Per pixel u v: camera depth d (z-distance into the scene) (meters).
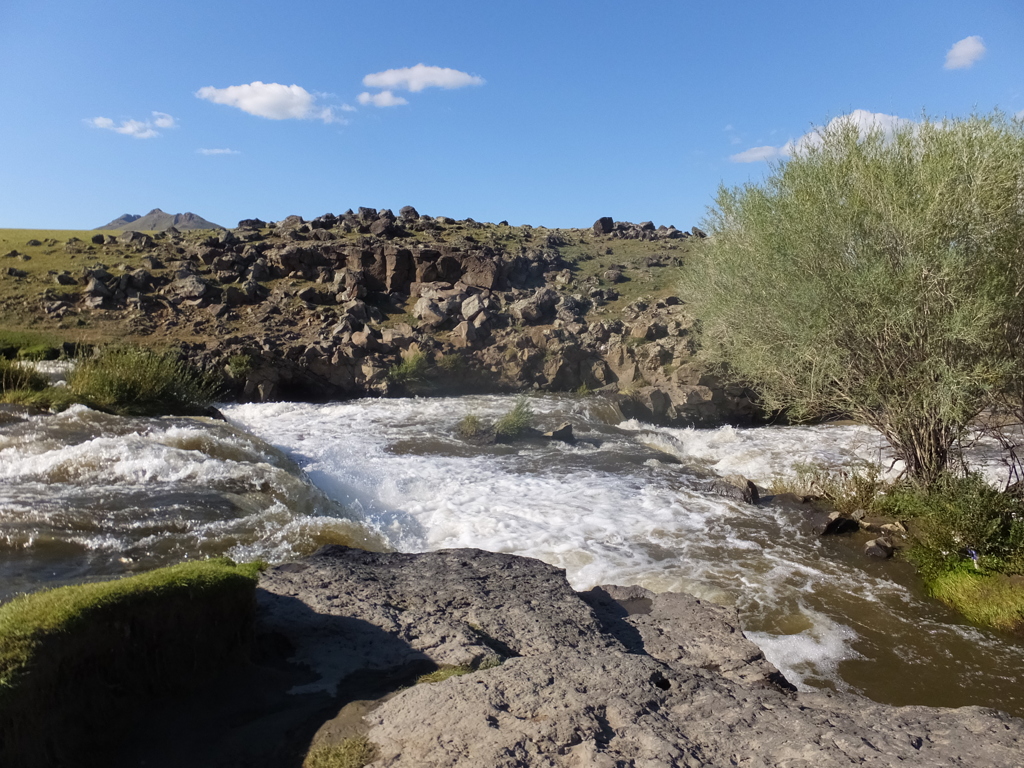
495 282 32.50
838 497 11.70
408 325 27.62
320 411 20.20
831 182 10.59
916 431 10.86
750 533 10.37
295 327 26.78
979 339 9.25
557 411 20.67
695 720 3.27
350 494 11.66
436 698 3.30
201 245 33.53
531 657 3.88
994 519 8.98
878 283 9.53
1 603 5.26
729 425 20.95
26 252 32.16
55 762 2.71
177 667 3.43
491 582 5.50
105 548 6.77
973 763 2.96
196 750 3.01
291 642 4.12
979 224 9.26
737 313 13.23
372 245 33.88
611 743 2.97
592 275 35.81
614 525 10.51
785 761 2.90
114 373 13.94
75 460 9.27
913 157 10.30
